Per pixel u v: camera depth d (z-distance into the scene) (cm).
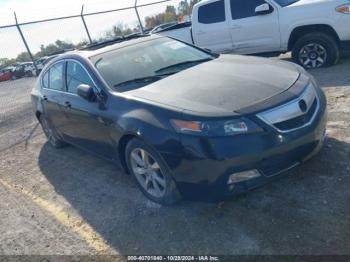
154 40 507
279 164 314
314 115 340
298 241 287
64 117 503
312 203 327
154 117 333
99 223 374
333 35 746
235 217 330
